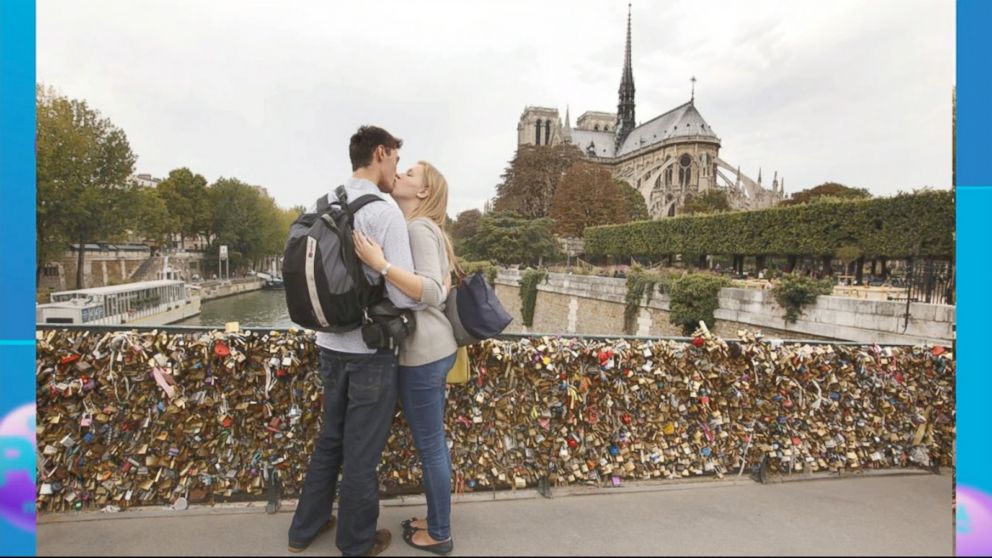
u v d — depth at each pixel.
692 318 19.56
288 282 2.36
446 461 2.68
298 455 3.13
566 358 3.41
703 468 3.71
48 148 36.66
